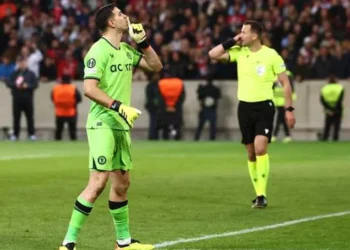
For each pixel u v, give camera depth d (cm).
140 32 2700
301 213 3547
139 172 5112
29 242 2886
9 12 9512
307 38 8569
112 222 3272
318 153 6631
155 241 2908
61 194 4056
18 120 8644
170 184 4481
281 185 4478
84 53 9056
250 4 9119
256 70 3800
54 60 9106
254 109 3788
